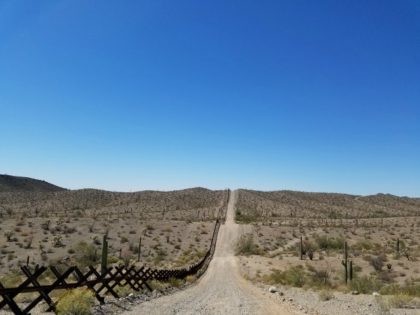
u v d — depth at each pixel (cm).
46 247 7288
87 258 6003
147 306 1862
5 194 19988
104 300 1825
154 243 9450
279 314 1800
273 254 8731
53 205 17688
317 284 3934
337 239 9369
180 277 4034
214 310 1855
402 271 5434
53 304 1435
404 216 16050
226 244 10744
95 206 18225
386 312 1858
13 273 4428
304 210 18962
